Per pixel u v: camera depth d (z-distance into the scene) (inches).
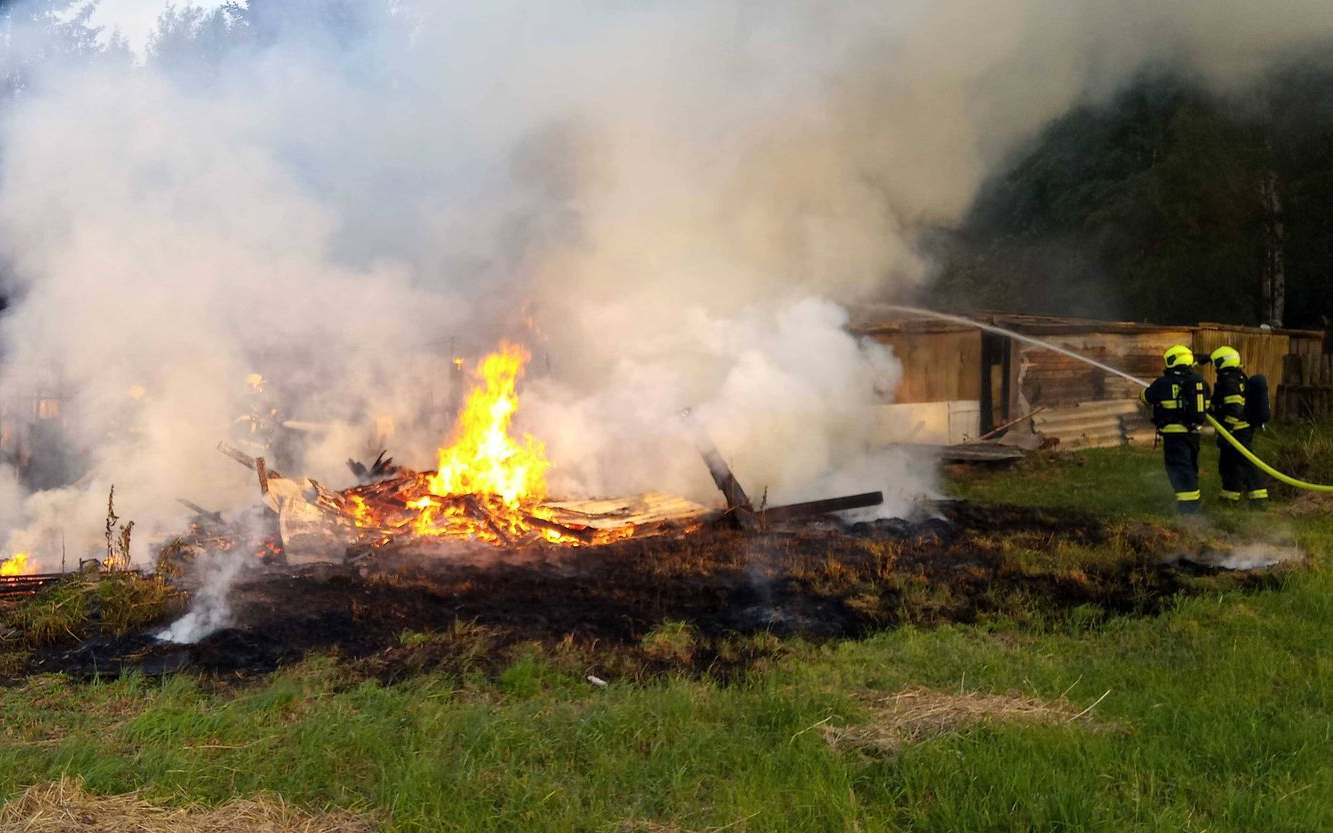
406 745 168.4
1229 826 147.3
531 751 167.9
